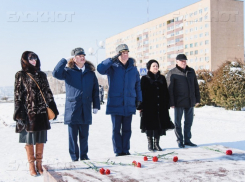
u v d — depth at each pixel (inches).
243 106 547.5
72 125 195.9
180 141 244.2
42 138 177.3
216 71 613.0
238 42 2057.1
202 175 128.0
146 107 224.8
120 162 153.0
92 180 122.5
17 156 223.3
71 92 195.8
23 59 176.4
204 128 353.1
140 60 2662.4
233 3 2017.7
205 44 2016.5
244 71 549.6
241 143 257.6
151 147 228.8
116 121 210.5
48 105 180.1
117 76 210.2
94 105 204.8
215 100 588.4
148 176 127.5
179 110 243.6
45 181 141.9
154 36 2471.7
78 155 198.7
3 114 528.4
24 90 171.9
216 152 172.7
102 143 273.3
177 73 243.3
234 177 125.1
